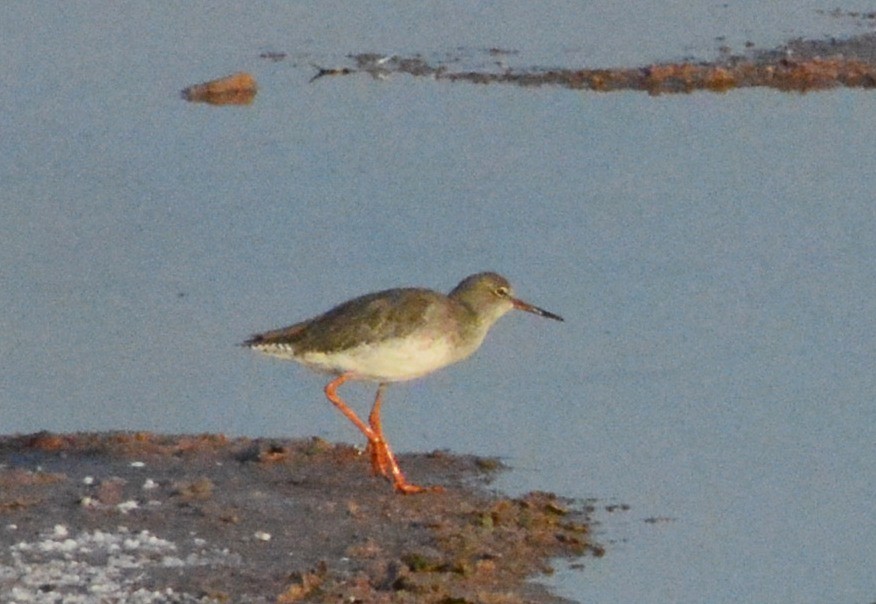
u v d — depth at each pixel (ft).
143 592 34.47
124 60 83.82
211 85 78.33
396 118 74.38
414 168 68.03
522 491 42.78
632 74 80.28
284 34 89.20
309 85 79.92
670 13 91.97
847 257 58.80
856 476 43.73
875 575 38.06
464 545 38.29
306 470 43.50
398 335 42.04
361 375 42.78
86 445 45.11
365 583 35.60
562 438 46.47
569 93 77.92
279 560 36.94
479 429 47.32
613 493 42.80
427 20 91.71
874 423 46.96
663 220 62.28
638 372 50.93
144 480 42.19
